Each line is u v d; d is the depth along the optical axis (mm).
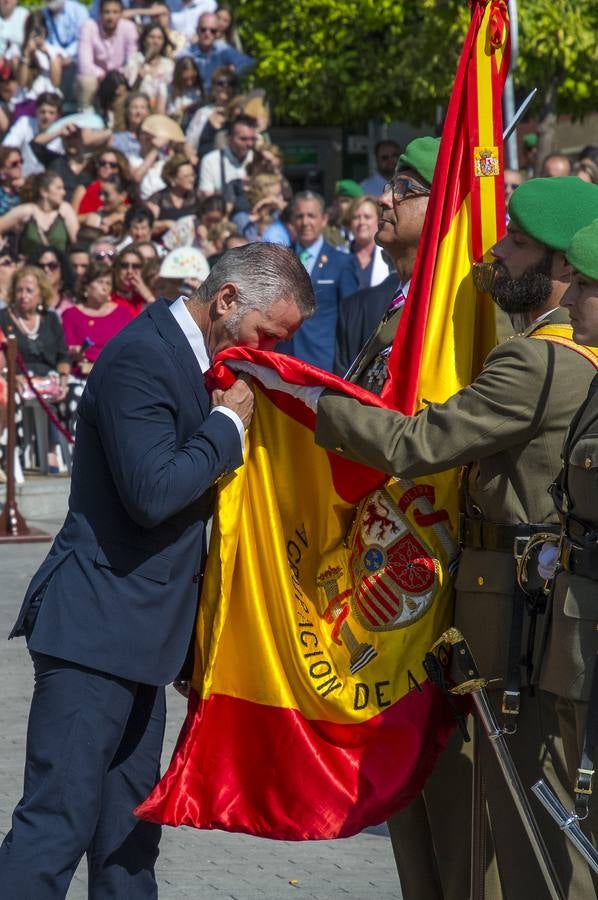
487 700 8227
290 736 8867
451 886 9406
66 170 33688
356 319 18031
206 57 39188
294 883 11016
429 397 9008
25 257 29922
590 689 7812
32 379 27047
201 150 36281
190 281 27391
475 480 8547
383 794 8797
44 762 8531
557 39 34031
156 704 9164
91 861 9148
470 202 9156
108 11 37125
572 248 7680
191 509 8758
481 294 9117
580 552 7871
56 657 8500
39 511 26391
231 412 8594
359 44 40531
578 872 8320
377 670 8945
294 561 9055
